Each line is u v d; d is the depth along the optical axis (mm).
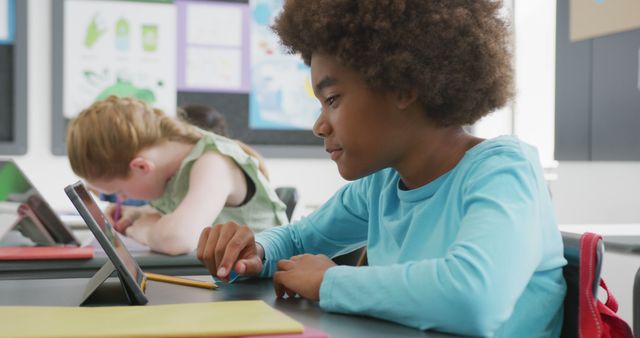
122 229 1607
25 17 2750
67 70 2805
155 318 555
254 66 2982
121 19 2855
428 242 763
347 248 1015
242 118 2979
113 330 506
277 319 548
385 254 844
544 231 698
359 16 699
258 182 1578
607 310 700
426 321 581
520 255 610
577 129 2516
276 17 855
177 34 2910
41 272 988
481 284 578
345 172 742
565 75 2551
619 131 2371
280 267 759
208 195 1412
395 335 562
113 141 1454
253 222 1591
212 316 562
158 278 861
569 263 723
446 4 725
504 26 772
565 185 2549
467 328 572
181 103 2924
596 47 2439
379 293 611
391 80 703
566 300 730
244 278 878
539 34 2689
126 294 680
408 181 802
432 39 708
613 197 2406
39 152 2793
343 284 646
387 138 728
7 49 2752
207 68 2943
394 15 700
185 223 1270
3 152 2746
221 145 1542
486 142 761
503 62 767
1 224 1278
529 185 688
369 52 696
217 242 842
